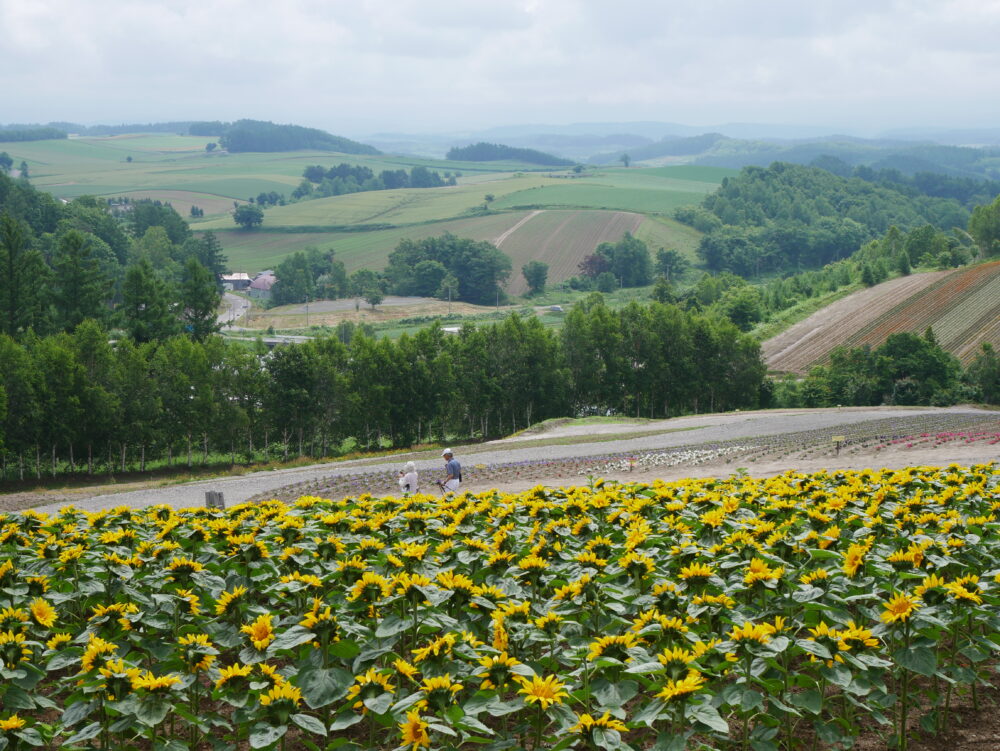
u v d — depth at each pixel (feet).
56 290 355.97
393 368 260.01
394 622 25.62
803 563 31.78
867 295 484.33
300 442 254.27
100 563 33.71
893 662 27.66
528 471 130.93
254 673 26.48
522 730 23.65
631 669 21.88
